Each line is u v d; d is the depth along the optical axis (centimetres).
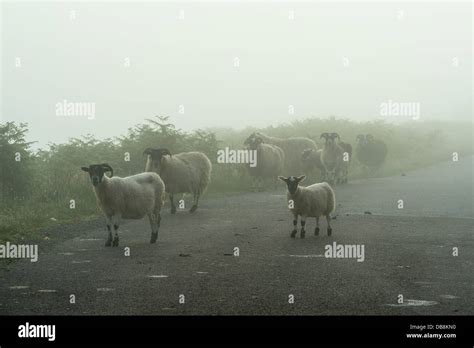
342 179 2988
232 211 2009
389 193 2480
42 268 1141
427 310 884
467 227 1662
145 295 950
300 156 3200
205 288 992
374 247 1368
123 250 1330
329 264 1184
